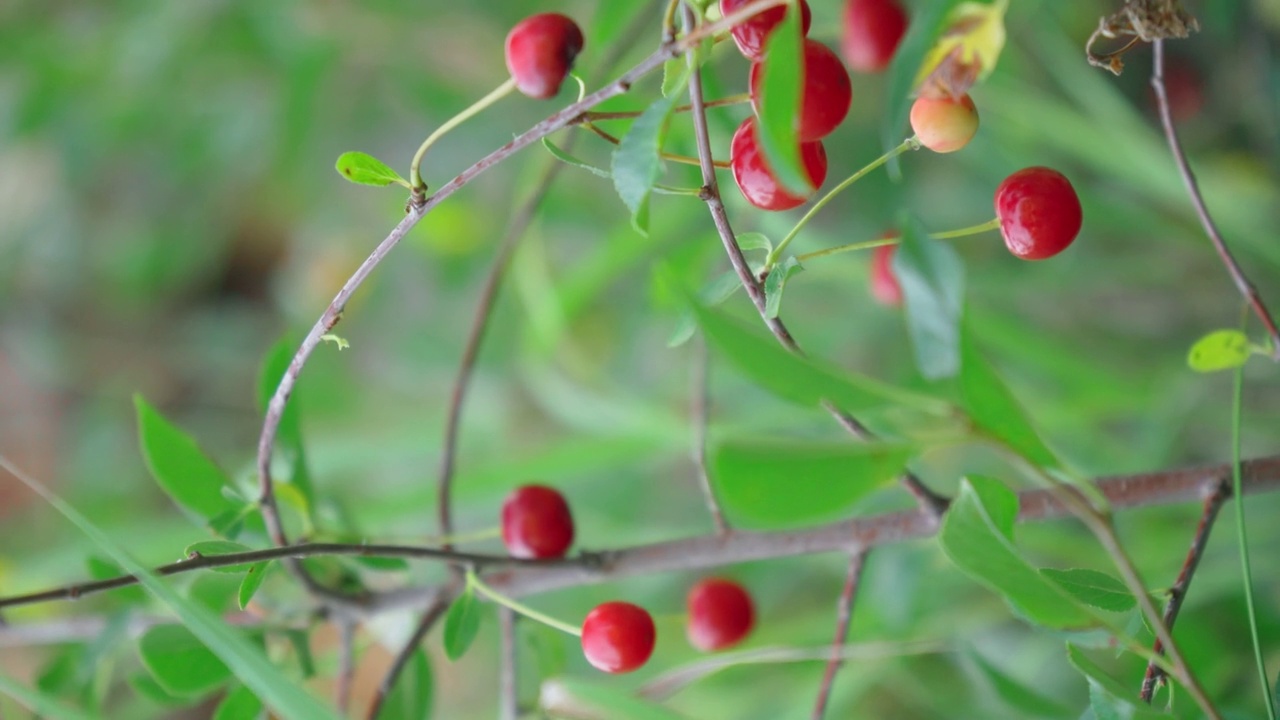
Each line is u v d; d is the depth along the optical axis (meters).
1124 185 0.74
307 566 0.56
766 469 0.44
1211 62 0.74
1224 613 0.64
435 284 1.05
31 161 1.25
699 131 0.47
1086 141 0.68
